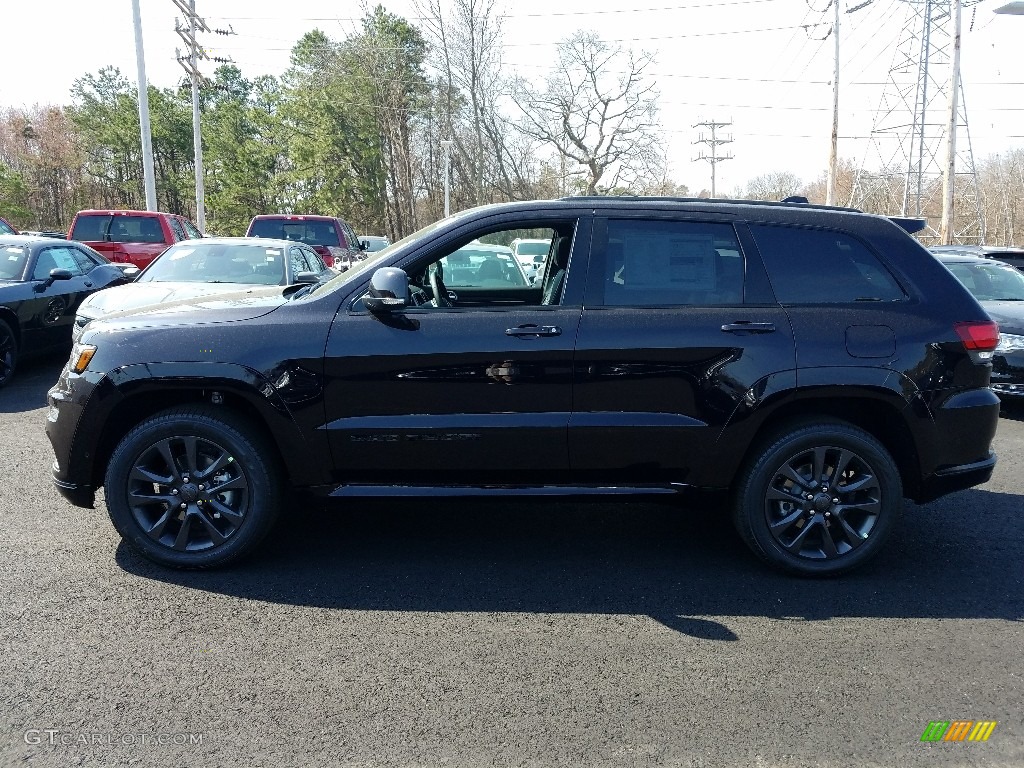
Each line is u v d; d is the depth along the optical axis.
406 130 50.34
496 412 3.78
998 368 8.05
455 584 3.82
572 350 3.74
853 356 3.80
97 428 3.77
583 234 3.91
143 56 21.89
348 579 3.84
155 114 58.50
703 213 3.97
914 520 4.90
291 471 3.81
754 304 3.86
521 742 2.60
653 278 3.88
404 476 3.88
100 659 3.05
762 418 3.82
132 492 3.79
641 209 3.96
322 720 2.69
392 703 2.81
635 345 3.75
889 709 2.84
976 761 2.56
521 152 50.16
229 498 3.87
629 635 3.35
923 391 3.83
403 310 3.78
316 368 3.71
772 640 3.33
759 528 3.92
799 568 3.93
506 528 4.62
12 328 8.54
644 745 2.60
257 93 60.34
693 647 3.26
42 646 3.13
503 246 6.80
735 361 3.78
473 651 3.19
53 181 58.00
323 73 47.97
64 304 9.41
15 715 2.68
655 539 4.50
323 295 3.87
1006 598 3.78
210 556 3.82
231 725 2.66
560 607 3.60
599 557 4.21
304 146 48.59
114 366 3.70
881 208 39.72
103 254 13.23
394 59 49.22
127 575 3.80
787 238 3.96
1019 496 5.42
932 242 40.22
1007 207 50.78
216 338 3.72
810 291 3.90
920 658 3.21
